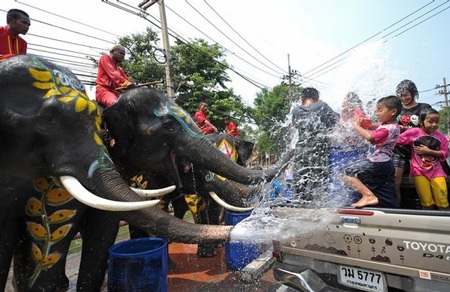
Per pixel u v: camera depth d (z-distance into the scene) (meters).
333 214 2.52
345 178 2.98
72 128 2.49
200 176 4.25
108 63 4.68
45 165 2.50
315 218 2.61
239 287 3.83
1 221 2.78
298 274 2.61
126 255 2.97
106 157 2.56
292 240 2.73
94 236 3.40
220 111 17.94
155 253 3.07
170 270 4.42
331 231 2.52
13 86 2.39
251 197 4.39
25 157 2.45
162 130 3.79
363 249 2.36
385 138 2.94
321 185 3.27
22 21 3.79
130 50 16.70
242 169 3.86
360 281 2.39
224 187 4.38
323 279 2.62
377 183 2.92
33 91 2.44
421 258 2.10
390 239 2.22
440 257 2.02
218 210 5.64
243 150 6.94
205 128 8.42
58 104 2.45
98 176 2.45
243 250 4.36
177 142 3.84
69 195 2.96
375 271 2.32
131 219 2.52
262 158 7.71
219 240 2.54
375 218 2.29
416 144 3.45
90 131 2.57
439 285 2.04
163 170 4.00
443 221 2.01
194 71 18.97
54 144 2.44
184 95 17.77
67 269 4.96
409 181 3.79
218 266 4.61
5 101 2.36
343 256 2.46
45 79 2.51
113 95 4.55
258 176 3.78
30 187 2.88
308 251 2.65
